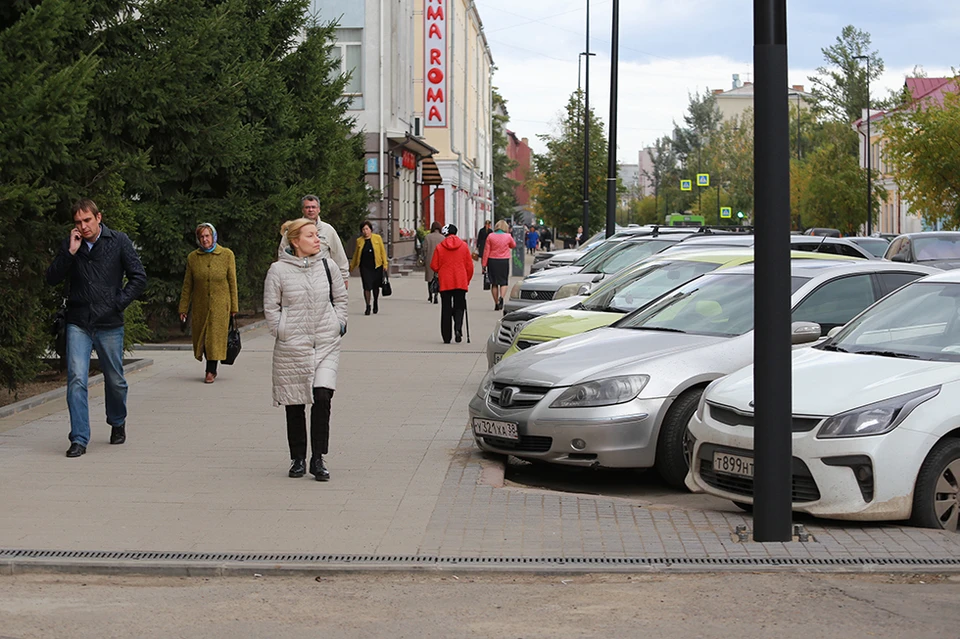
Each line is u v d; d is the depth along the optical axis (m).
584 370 8.71
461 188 61.22
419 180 47.84
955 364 7.25
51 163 10.97
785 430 6.63
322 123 23.34
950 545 6.46
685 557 6.34
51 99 10.19
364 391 13.16
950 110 43.78
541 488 8.91
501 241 27.09
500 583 6.07
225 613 5.57
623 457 8.41
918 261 25.08
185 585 6.09
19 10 11.69
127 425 10.75
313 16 24.80
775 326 6.60
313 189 22.81
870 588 5.83
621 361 8.77
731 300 9.80
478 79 78.75
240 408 11.78
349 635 5.20
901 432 6.80
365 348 17.91
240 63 20.56
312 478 8.52
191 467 8.88
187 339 18.62
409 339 19.42
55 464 8.95
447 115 51.72
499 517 7.34
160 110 14.98
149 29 14.97
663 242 17.75
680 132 143.00
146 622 5.41
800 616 5.38
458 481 8.43
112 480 8.40
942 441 6.95
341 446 9.81
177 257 17.73
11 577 6.23
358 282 37.84
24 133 10.08
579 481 9.22
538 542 6.71
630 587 5.93
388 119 39.25
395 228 41.41
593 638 5.11
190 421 10.98
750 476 7.21
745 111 112.75
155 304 17.88
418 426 10.83
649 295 11.99
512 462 10.00
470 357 16.70
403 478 8.53
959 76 45.38
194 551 6.53
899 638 5.05
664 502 8.45
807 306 9.39
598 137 51.41
